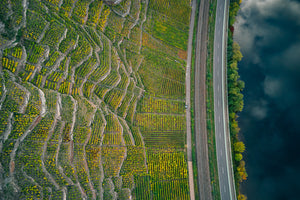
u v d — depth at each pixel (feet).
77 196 183.93
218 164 241.55
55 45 199.11
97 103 211.61
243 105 264.52
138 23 247.09
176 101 249.14
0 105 168.86
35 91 183.01
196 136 244.83
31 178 171.42
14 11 184.55
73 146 192.75
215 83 259.19
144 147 224.33
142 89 236.63
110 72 222.89
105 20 229.04
